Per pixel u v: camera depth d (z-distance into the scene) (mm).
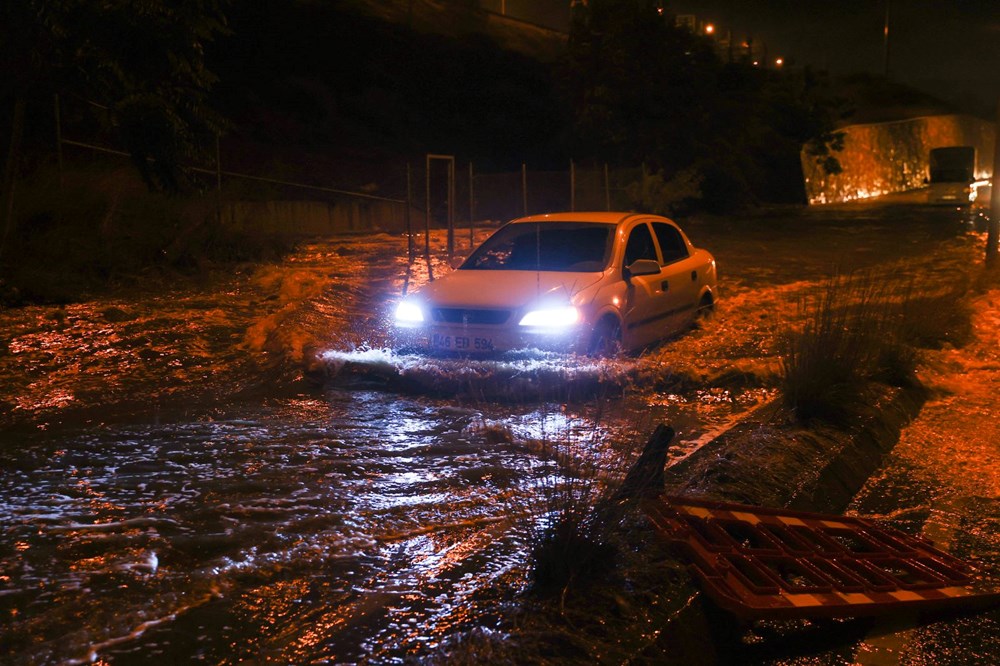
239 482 5242
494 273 8859
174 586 3832
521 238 9484
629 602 3559
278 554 4180
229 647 3307
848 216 34625
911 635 3838
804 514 4781
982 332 10359
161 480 5270
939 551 4578
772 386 7855
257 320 10375
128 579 3898
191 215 15305
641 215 10008
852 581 3988
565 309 8016
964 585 4141
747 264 18578
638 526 4145
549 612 3479
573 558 3732
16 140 12023
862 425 6453
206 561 4109
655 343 9578
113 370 8188
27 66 11477
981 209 38094
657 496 4453
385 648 3252
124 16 11203
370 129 33031
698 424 6816
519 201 29281
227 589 3809
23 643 3328
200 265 14023
